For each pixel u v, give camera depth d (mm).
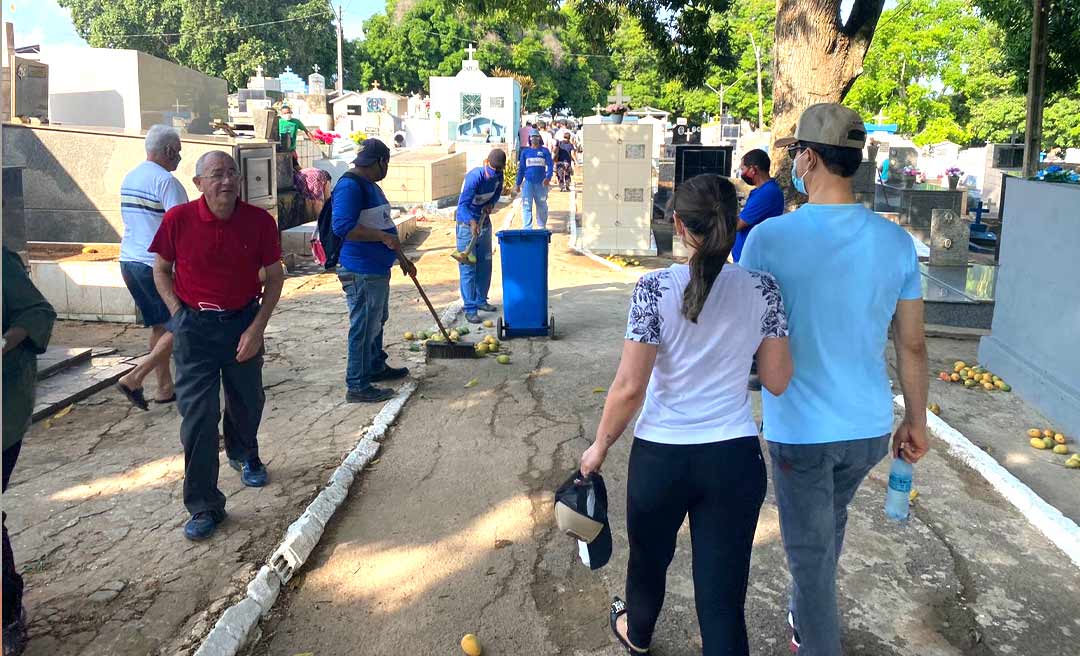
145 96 12406
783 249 2812
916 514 4734
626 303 10195
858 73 9602
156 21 56688
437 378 7082
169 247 4180
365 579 3982
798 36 9562
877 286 2762
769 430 2922
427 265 12961
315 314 9461
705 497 2705
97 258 9414
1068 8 14047
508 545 4305
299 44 59156
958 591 3951
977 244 17906
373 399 6422
